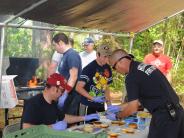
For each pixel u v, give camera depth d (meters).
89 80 4.32
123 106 3.88
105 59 4.34
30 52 7.70
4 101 4.52
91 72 4.32
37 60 5.87
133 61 3.37
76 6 4.23
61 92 3.20
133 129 3.44
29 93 5.61
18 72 5.58
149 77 3.26
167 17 6.06
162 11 5.64
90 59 6.01
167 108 3.23
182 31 11.76
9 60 5.54
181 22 11.72
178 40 11.80
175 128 3.21
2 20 4.18
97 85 4.37
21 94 5.53
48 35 7.71
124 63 3.33
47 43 7.68
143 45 11.38
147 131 3.42
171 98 3.28
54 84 3.16
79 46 9.87
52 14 4.45
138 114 3.96
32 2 3.63
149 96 3.28
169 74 6.46
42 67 7.25
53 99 3.21
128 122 3.72
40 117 3.12
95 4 4.36
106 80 4.45
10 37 7.59
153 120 3.25
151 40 11.37
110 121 3.75
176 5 5.48
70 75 4.50
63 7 4.18
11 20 4.05
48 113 3.18
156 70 3.33
